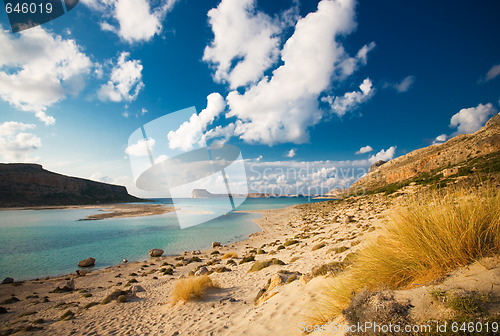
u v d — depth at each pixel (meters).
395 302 2.00
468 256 2.25
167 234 26.91
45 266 15.89
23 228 31.70
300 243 15.67
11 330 6.83
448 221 2.54
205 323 5.00
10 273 14.56
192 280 7.73
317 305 3.64
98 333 6.13
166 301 8.10
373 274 2.84
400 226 2.90
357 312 2.19
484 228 2.39
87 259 16.17
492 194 2.53
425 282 2.27
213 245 21.22
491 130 54.44
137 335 5.43
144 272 14.27
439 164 57.47
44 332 6.62
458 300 1.70
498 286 1.75
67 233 27.66
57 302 9.72
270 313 4.27
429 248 2.48
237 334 3.80
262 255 14.64
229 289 7.69
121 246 21.50
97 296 10.15
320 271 5.19
